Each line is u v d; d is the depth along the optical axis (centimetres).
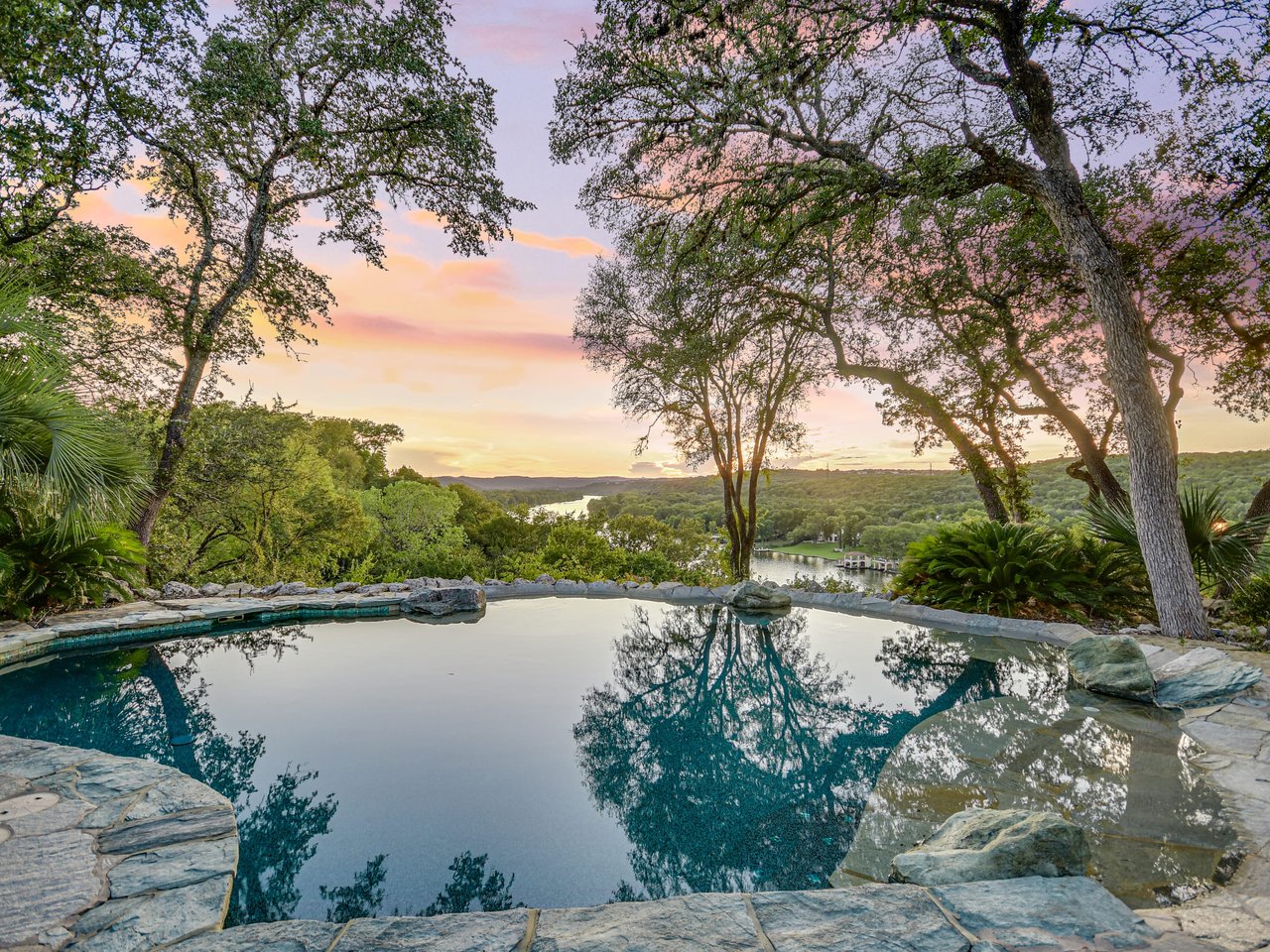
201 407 1221
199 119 1057
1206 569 840
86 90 927
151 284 1032
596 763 429
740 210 996
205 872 248
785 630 902
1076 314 1205
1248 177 992
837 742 471
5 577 685
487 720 511
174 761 413
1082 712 509
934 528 1157
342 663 683
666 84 928
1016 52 786
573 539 2819
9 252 873
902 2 725
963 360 1298
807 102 985
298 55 1098
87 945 197
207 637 795
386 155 1242
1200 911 215
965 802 350
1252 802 327
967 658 718
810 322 1465
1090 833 296
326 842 314
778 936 199
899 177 888
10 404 575
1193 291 1121
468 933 204
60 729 471
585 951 193
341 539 2398
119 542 837
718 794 379
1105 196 1105
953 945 191
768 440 1714
